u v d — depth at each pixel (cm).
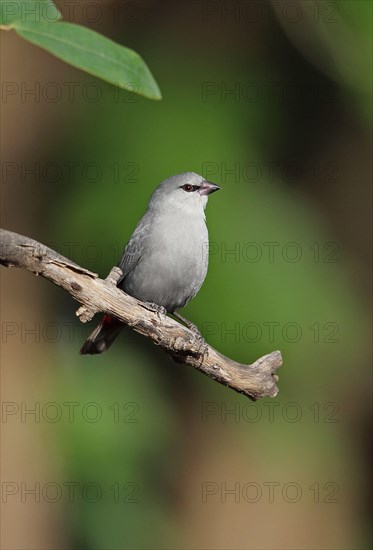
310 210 1333
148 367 1364
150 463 1348
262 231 1215
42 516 1276
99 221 1214
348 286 1298
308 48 1295
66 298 1351
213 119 1277
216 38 1387
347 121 1413
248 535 1429
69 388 1302
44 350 1329
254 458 1422
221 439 1424
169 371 1391
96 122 1275
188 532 1416
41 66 1304
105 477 1291
